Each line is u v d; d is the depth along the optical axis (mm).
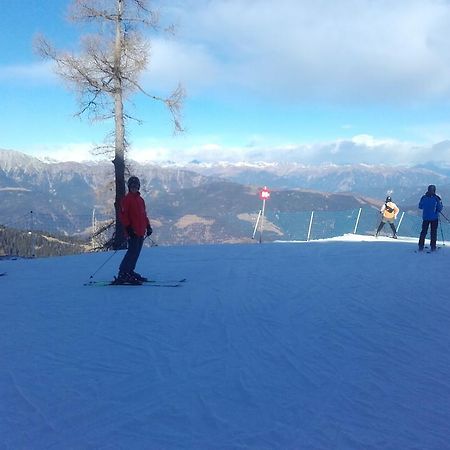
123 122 23500
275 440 4125
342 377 5469
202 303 8914
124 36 22859
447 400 4914
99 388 5176
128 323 7641
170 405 4770
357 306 8633
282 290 9977
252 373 5570
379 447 4020
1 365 5867
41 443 4090
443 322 7668
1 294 10125
